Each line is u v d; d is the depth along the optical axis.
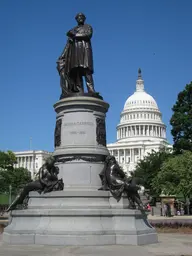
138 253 14.74
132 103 192.50
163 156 93.75
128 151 181.38
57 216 17.59
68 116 21.75
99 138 21.61
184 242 19.22
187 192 38.47
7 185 69.06
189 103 55.81
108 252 14.91
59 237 16.83
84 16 24.16
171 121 56.41
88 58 23.12
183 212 71.94
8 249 15.74
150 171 90.62
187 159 42.38
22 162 191.62
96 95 22.53
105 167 20.61
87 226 17.19
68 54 23.41
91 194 18.94
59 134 21.83
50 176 20.06
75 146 21.05
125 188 19.39
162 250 15.83
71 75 23.44
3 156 98.38
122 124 188.62
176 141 56.91
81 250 15.36
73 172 20.53
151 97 196.62
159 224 34.22
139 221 18.33
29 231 17.52
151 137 183.62
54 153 21.66
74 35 23.30
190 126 54.97
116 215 17.86
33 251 15.20
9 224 19.42
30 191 20.05
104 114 22.53
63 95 22.72
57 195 19.03
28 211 18.25
